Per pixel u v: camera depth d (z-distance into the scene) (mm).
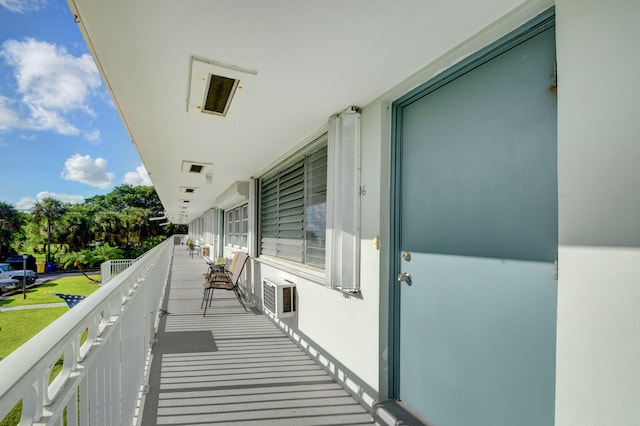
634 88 1002
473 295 1759
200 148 3846
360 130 2574
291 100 2438
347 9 1429
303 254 3805
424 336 2094
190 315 4957
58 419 850
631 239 1000
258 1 1382
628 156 1011
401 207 2350
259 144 3672
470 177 1811
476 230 1760
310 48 1751
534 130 1491
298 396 2541
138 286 2182
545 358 1403
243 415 2268
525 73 1542
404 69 1973
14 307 14312
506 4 1389
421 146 2191
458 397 1823
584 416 1098
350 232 2541
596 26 1100
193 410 2318
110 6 1412
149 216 45281
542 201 1442
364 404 2398
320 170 3457
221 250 11688
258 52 1794
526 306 1489
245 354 3387
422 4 1389
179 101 2449
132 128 3096
